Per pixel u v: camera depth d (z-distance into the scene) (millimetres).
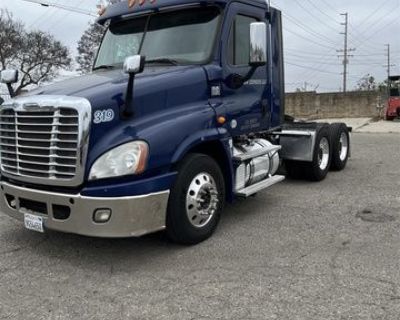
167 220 5141
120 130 4793
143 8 6293
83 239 5789
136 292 4371
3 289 4504
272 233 5852
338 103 34906
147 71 5535
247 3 6379
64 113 4637
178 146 5051
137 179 4738
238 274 4664
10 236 5977
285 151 8734
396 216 6465
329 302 4043
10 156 5203
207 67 5766
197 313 3949
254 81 6625
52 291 4441
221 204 5750
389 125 24125
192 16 6074
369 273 4590
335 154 9703
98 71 6273
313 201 7414
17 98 5141
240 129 6297
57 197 4742
